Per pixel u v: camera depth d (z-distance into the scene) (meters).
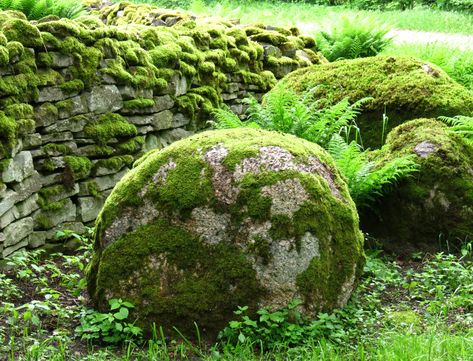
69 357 3.84
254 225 4.11
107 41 6.21
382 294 4.92
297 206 4.15
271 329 3.98
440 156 5.84
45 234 5.54
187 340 4.07
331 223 4.28
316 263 4.16
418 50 11.96
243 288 4.07
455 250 5.72
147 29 7.04
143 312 4.12
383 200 5.89
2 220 4.96
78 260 5.08
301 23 19.25
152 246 4.20
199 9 15.30
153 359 3.77
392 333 4.09
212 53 7.86
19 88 5.23
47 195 5.57
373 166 5.93
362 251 4.52
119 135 6.22
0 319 4.25
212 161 4.26
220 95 7.96
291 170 4.22
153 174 4.33
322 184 4.33
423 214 5.77
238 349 3.85
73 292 4.62
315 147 4.63
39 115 5.48
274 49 9.21
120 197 4.34
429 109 6.76
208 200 4.17
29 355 3.69
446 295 4.88
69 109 5.75
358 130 6.80
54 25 5.74
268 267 4.08
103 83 6.11
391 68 7.28
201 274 4.12
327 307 4.24
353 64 7.51
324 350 3.82
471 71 9.94
